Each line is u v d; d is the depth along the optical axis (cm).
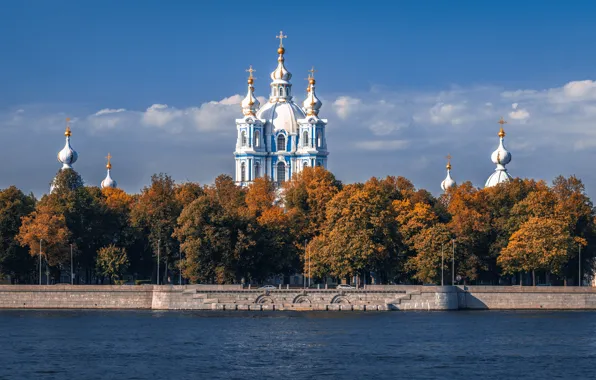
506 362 19738
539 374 18700
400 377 18388
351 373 18662
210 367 19162
